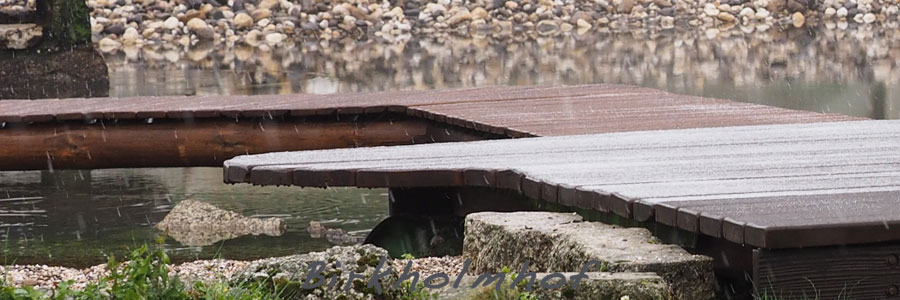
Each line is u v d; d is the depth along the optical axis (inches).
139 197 1504.7
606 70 3152.1
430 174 927.7
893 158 909.8
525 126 1284.4
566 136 1123.9
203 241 1220.5
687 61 3380.9
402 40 4148.6
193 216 1321.4
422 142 1470.2
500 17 4505.4
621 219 807.7
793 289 654.5
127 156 1445.6
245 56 3663.9
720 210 705.0
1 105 1544.0
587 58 3494.1
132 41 4089.6
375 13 4426.7
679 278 671.1
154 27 4175.7
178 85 2864.2
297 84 2876.5
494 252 794.2
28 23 3090.6
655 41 4030.5
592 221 840.9
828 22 4630.9
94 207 1432.1
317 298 643.5
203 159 1450.5
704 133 1114.7
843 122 1193.4
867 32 4254.4
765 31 4352.9
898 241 659.4
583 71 3125.0
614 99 1562.5
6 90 2755.9
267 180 968.3
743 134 1095.0
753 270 657.6
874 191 759.1
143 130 1444.4
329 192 1533.0
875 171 845.8
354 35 4296.3
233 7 4357.8
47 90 2768.2
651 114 1384.1
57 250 1173.1
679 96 1592.0
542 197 844.0
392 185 934.4
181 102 1557.6
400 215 1044.5
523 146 1049.5
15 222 1334.9
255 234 1263.5
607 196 772.6
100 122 1440.7
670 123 1290.6
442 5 4542.3
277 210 1409.9
